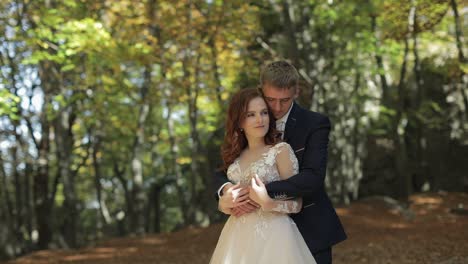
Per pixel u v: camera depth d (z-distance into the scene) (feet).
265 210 11.80
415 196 55.62
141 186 49.93
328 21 46.98
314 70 46.88
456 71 47.50
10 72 43.93
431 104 57.82
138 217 49.75
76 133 64.03
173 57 42.96
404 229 39.47
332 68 51.96
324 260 12.78
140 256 35.55
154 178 78.54
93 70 44.37
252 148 12.79
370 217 44.01
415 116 62.18
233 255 12.30
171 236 42.24
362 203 48.96
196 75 44.98
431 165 63.57
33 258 37.42
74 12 40.70
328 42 49.16
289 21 41.50
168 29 40.88
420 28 39.27
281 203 11.98
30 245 54.29
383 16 41.11
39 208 55.16
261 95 12.56
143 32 40.86
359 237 36.96
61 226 56.39
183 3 41.11
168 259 33.88
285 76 12.44
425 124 64.34
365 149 66.44
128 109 52.95
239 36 41.98
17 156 53.42
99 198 57.98
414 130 65.72
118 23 41.50
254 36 44.06
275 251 11.98
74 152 63.82
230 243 12.45
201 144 61.46
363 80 60.34
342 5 43.24
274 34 51.26
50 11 35.81
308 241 12.76
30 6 40.86
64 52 36.47
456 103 63.41
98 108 47.21
